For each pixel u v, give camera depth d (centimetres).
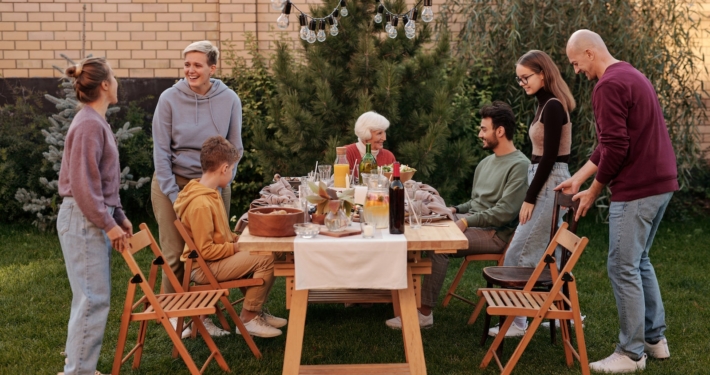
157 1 739
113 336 388
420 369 306
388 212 319
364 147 484
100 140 290
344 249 291
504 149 418
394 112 553
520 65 382
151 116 723
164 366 347
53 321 409
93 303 294
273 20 746
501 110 413
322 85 559
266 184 694
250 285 358
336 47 573
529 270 370
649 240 348
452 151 589
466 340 385
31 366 342
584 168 357
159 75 747
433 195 410
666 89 663
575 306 313
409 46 582
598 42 340
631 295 333
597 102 327
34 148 650
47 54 738
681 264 544
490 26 707
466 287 491
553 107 370
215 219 359
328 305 447
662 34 666
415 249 295
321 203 323
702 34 744
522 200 400
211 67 405
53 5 733
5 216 666
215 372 338
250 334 373
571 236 319
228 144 367
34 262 541
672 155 336
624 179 331
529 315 314
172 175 398
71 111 600
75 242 294
